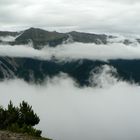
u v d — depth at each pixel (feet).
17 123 98.02
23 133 86.38
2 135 70.18
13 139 68.13
